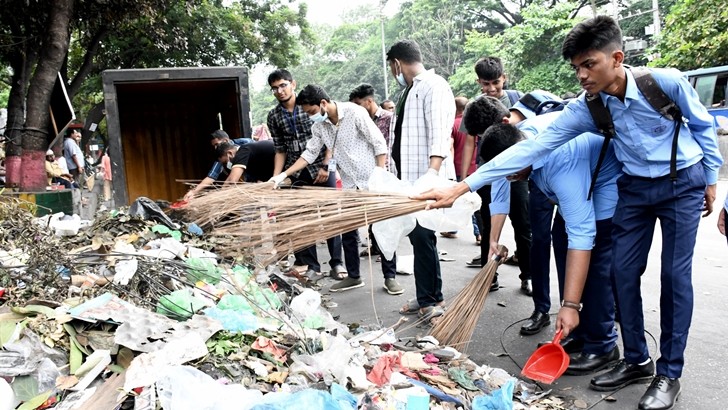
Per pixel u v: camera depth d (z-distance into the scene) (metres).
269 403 2.12
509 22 33.81
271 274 4.25
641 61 21.28
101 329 2.63
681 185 2.78
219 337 2.68
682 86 2.69
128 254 3.66
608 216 3.19
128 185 8.89
